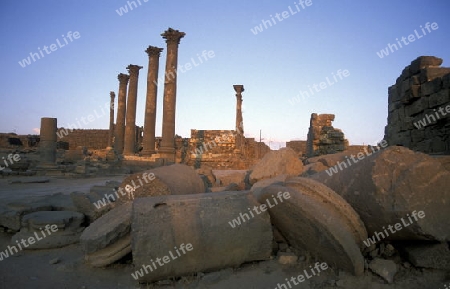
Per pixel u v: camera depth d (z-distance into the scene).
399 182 4.24
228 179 10.51
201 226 4.35
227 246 4.44
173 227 4.29
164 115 23.02
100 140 48.50
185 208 4.49
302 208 4.21
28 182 15.88
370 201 4.47
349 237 4.02
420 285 3.78
